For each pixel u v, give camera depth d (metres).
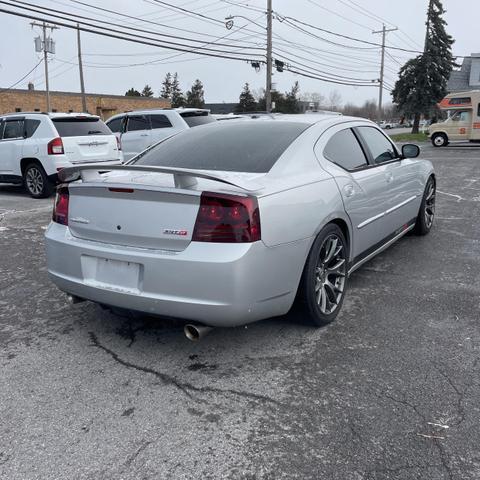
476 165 15.37
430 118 44.97
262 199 3.00
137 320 3.89
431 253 5.55
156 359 3.28
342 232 3.89
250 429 2.55
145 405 2.77
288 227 3.14
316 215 3.40
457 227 6.79
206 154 3.75
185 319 2.99
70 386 2.97
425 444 2.42
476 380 2.95
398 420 2.60
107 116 53.12
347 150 4.25
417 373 3.04
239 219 2.87
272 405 2.75
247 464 2.31
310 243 3.37
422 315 3.88
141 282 3.03
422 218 6.09
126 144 12.95
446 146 26.94
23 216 8.24
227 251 2.85
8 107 44.50
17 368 3.19
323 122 4.18
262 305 3.06
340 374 3.05
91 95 51.06
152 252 3.00
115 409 2.74
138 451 2.41
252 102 75.69
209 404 2.78
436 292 4.37
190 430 2.56
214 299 2.87
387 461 2.31
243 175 3.33
